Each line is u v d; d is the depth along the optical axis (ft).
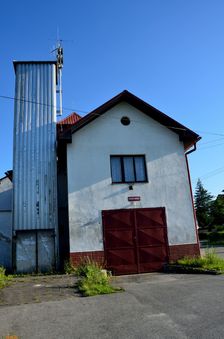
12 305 27.02
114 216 48.70
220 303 24.57
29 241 49.16
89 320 22.25
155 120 54.03
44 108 55.06
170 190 51.57
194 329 19.29
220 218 204.44
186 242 50.16
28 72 56.59
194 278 37.58
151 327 20.08
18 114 54.24
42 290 33.04
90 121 51.57
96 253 46.96
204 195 243.19
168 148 53.26
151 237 49.21
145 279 40.52
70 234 46.91
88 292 30.22
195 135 52.90
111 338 18.60
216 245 124.77
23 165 51.83
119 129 52.21
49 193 51.16
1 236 55.93
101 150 50.72
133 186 50.39
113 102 51.83
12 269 48.06
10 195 69.00
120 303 26.43
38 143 53.11
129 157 51.88
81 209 47.98
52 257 49.01
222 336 17.90
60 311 24.70
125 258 47.62
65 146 51.65
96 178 49.52
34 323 21.97
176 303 25.46
